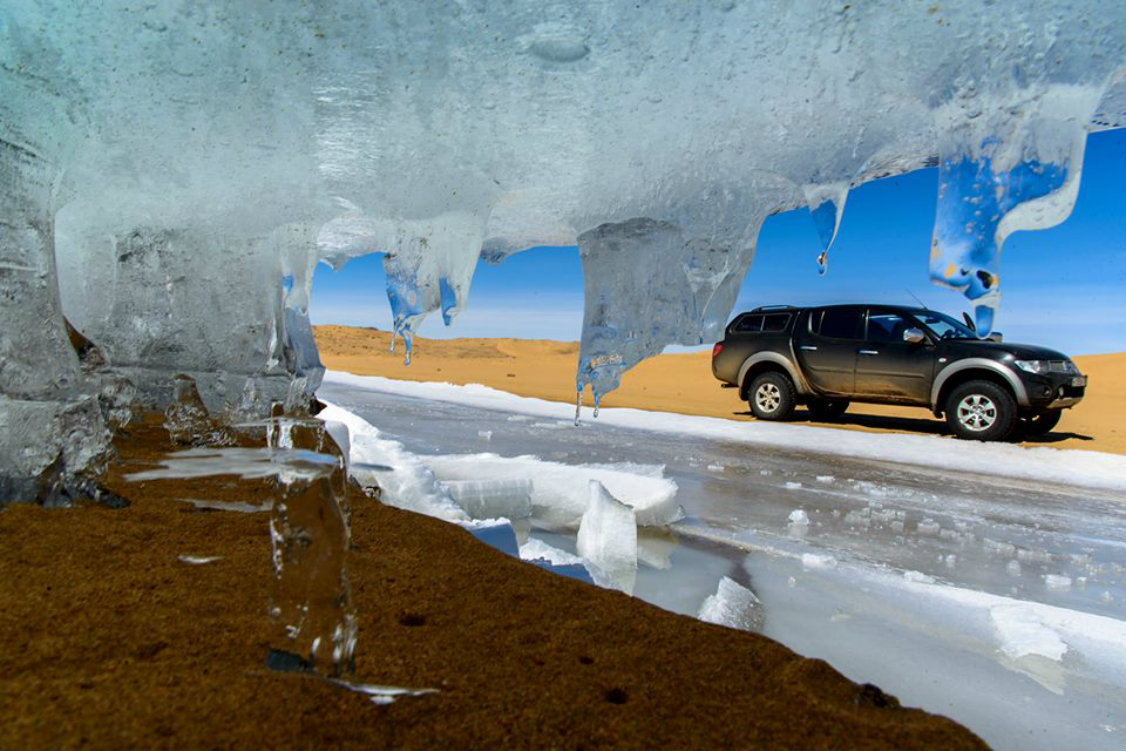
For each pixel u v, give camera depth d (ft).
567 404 35.01
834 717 3.96
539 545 9.26
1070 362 26.25
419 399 37.45
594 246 9.41
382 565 6.33
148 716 3.54
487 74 6.90
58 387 7.74
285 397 12.38
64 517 6.95
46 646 4.33
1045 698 6.36
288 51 6.69
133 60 6.86
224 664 4.15
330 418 17.47
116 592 5.25
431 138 7.75
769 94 6.81
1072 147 5.49
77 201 9.80
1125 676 6.86
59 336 7.91
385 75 6.89
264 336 11.92
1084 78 5.38
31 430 7.34
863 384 28.55
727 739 3.72
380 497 11.87
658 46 6.46
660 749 3.60
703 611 8.29
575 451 21.24
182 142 7.98
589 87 6.97
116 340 12.12
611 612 5.39
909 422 31.71
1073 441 26.37
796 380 30.37
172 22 6.49
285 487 4.23
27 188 7.51
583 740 3.65
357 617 5.14
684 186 8.26
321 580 4.18
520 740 3.61
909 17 5.77
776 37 6.27
